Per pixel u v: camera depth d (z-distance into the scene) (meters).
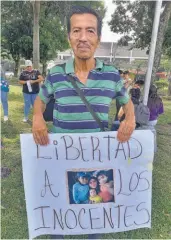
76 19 1.62
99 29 1.68
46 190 1.95
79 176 1.94
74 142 1.85
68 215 2.01
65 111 1.76
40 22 21.75
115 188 1.98
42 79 6.71
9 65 27.34
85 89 1.72
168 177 4.19
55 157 1.89
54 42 24.03
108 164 1.92
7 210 3.14
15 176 3.88
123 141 1.84
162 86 20.67
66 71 1.70
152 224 3.03
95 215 2.03
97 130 1.83
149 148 1.92
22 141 1.86
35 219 2.00
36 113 1.80
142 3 15.07
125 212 2.04
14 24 23.75
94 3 13.98
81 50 1.63
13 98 11.09
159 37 8.00
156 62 8.00
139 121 3.55
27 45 24.02
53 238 2.17
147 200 2.04
